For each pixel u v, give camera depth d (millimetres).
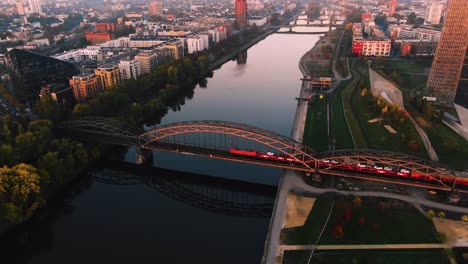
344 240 148750
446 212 164500
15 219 164000
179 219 179250
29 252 161875
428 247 144375
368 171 185625
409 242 147125
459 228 154125
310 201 173750
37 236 170250
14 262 158000
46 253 159000
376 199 174375
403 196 176625
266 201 194750
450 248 142625
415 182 178125
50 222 178500
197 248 157875
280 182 190250
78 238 166375
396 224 157250
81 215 183250
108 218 180750
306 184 188000
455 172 179625
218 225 174000
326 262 138000
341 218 161000
